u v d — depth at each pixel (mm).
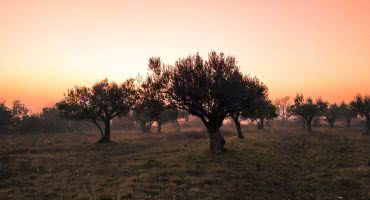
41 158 39875
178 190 20859
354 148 47531
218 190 21062
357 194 20312
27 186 22781
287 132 86938
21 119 104062
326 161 35406
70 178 25844
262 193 20859
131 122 129125
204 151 42094
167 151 46062
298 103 93125
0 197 19359
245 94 40156
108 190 20906
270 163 33250
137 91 44344
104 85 64438
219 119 41344
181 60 41312
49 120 107688
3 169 29531
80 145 58000
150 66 42000
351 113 109688
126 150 49875
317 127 118125
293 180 25406
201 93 39125
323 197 19922
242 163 32500
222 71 40375
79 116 63500
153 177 25438
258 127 106562
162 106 42219
